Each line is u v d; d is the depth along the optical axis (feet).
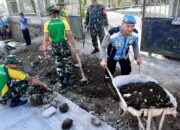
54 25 12.07
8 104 12.03
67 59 13.28
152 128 8.09
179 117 9.93
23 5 32.27
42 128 9.82
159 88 8.69
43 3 28.48
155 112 7.38
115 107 11.14
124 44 10.19
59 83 14.40
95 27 18.16
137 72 14.89
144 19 16.87
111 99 11.96
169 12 17.07
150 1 16.58
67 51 13.04
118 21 33.94
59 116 10.56
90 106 11.48
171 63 16.14
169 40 16.08
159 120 8.51
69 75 14.23
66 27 12.45
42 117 10.60
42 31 30.27
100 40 18.52
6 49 24.66
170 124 9.50
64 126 9.52
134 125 9.59
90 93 12.84
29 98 12.28
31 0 30.25
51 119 10.39
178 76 13.94
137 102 7.82
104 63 9.84
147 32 17.13
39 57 20.76
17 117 10.79
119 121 9.98
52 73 16.42
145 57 17.74
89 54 19.77
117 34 9.87
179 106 10.74
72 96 12.73
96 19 17.78
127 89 9.02
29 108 11.49
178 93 11.93
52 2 26.78
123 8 57.41
